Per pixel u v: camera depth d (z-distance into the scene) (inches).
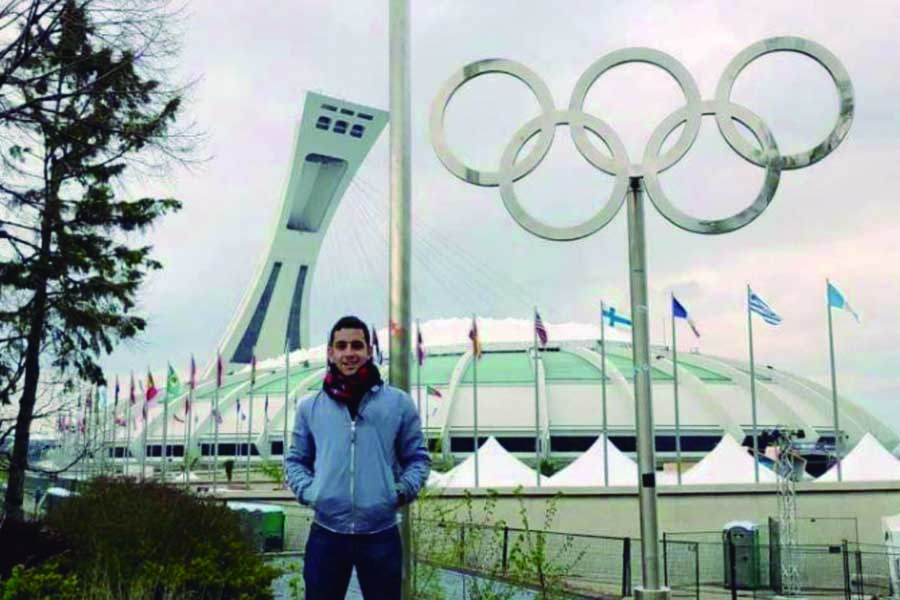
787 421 2992.1
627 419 2994.6
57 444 2502.5
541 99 533.3
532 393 3107.8
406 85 405.4
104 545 483.2
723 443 1514.5
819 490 1259.8
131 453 3243.1
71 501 586.2
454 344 3555.6
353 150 4635.8
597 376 3213.6
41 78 663.1
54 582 411.2
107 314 981.2
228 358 4549.7
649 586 460.1
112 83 761.0
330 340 243.3
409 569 357.1
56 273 870.4
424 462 242.7
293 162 4596.5
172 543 500.1
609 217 514.0
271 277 4702.3
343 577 231.3
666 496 1229.1
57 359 1013.2
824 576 1034.1
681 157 518.3
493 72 537.0
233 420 3307.1
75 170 883.4
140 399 3344.0
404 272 389.4
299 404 246.8
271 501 1302.9
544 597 464.4
